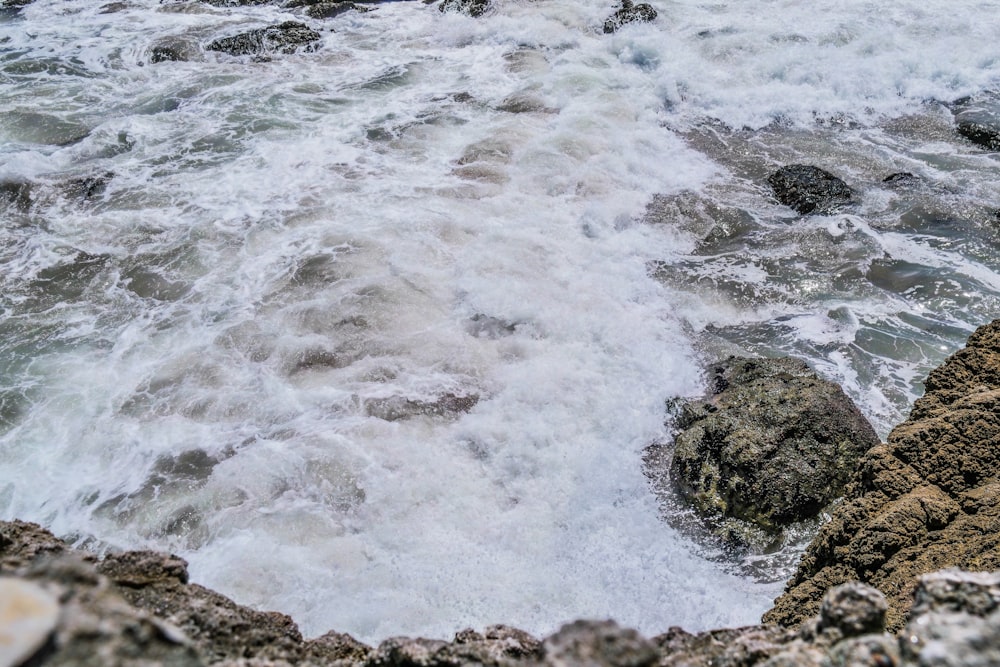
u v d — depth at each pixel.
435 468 9.30
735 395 9.61
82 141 16.20
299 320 11.46
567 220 13.77
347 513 8.77
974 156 15.38
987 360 8.39
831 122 16.86
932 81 17.72
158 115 17.22
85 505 8.93
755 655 3.82
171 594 4.78
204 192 14.45
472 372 10.65
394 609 7.74
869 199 14.13
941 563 6.28
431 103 17.70
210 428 9.87
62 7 23.48
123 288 12.27
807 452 8.78
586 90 17.94
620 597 7.97
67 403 10.24
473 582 8.07
